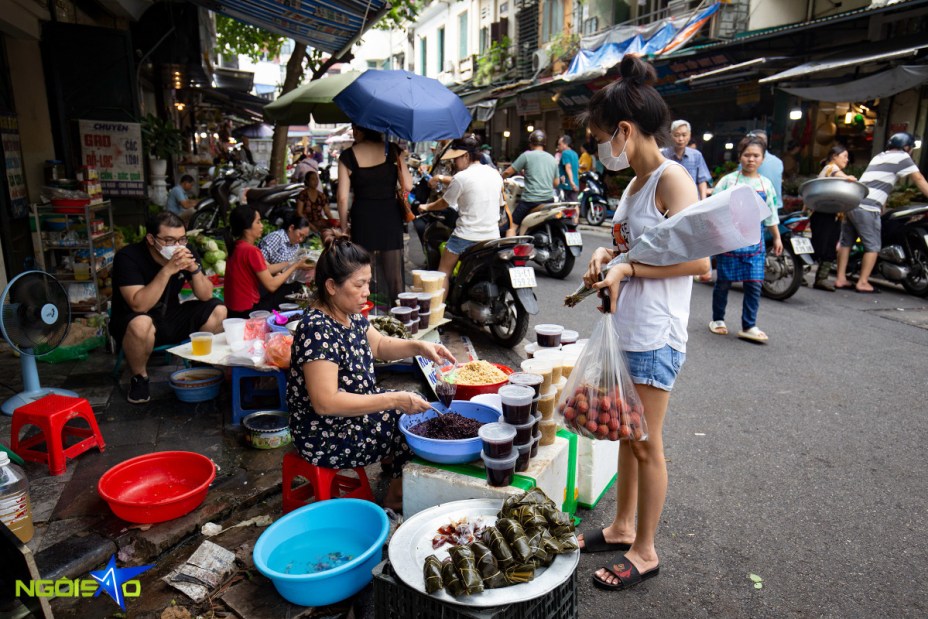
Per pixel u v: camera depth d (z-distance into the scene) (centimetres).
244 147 1664
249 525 286
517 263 539
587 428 240
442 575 193
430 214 708
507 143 2367
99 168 735
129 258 398
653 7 1473
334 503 257
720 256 573
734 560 276
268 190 999
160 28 1009
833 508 314
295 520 251
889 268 747
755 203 218
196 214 1086
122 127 732
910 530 296
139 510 269
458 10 2666
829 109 1098
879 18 950
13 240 584
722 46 1077
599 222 1302
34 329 388
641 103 232
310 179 921
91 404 402
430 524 229
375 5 560
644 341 244
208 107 2000
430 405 269
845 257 775
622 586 257
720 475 346
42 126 677
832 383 474
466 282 570
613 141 240
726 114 1312
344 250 258
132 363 399
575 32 1781
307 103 824
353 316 279
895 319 642
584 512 319
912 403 437
